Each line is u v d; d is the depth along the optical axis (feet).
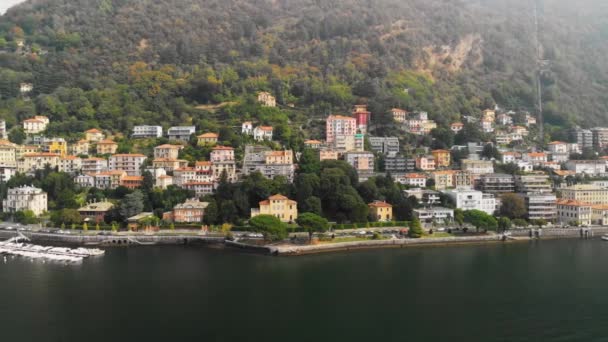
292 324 582.76
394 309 632.38
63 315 606.14
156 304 644.69
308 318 599.16
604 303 654.12
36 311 619.26
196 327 572.51
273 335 552.82
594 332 561.84
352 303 652.07
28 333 554.87
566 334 558.15
